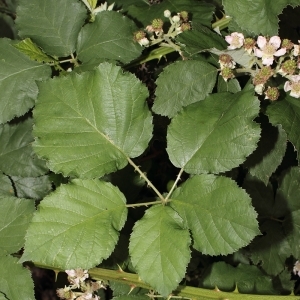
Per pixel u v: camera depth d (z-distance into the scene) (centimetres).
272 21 50
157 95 51
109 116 46
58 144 45
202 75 51
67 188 44
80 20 53
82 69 52
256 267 59
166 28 58
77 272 50
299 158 47
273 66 53
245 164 53
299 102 50
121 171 59
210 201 43
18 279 48
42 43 53
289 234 63
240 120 44
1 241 49
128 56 53
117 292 55
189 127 45
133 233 43
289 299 45
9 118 52
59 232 43
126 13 60
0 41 53
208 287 58
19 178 59
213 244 43
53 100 46
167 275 41
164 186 67
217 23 59
